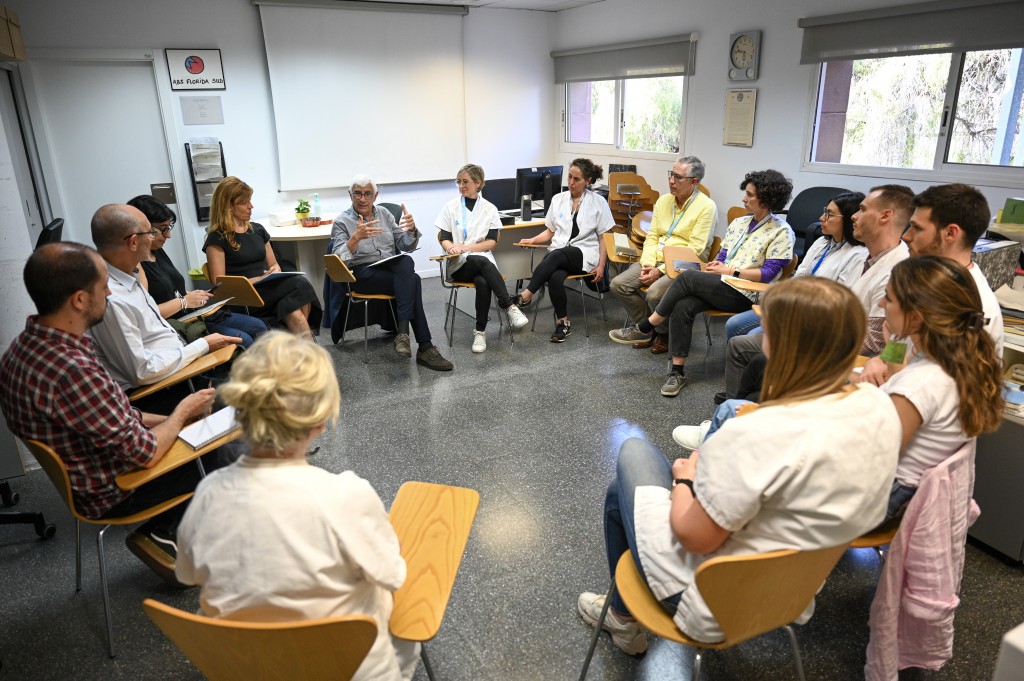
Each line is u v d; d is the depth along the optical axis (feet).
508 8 21.35
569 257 14.30
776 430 3.71
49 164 16.35
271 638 3.41
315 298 12.82
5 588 7.09
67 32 15.79
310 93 18.65
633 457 5.34
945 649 5.13
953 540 4.90
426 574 4.67
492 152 22.40
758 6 16.05
